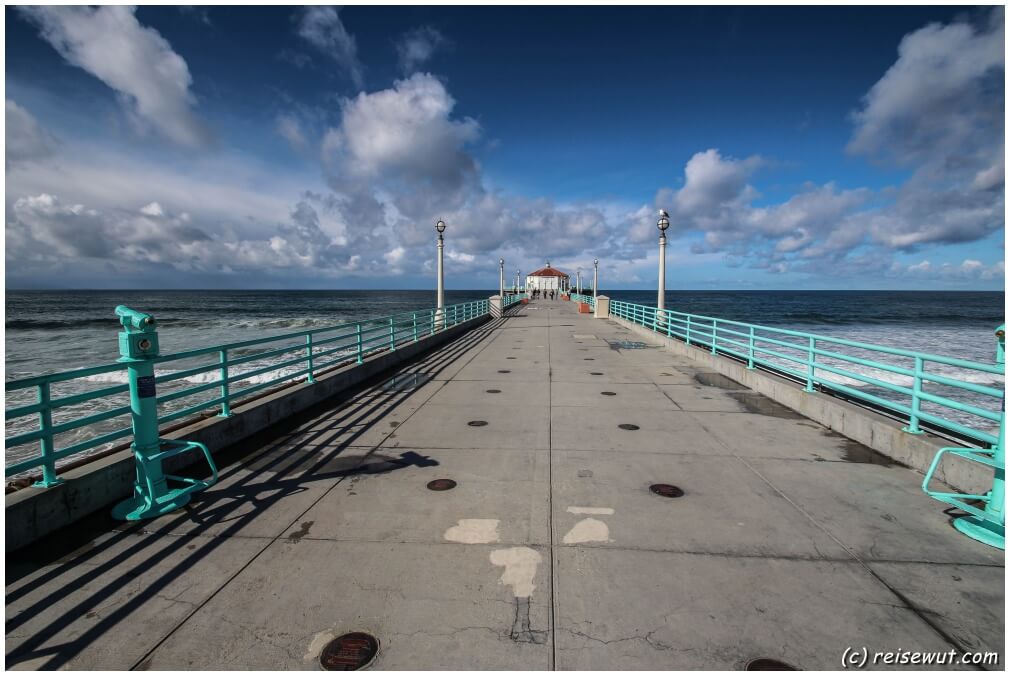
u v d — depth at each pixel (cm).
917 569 329
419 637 265
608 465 521
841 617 282
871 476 490
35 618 281
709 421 694
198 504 427
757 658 251
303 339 3722
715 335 1155
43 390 367
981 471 432
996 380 1870
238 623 277
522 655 253
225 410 587
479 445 589
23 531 352
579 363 1236
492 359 1305
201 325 4969
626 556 344
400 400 825
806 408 719
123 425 1159
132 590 306
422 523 393
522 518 402
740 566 332
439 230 1927
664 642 262
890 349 558
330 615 283
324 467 517
